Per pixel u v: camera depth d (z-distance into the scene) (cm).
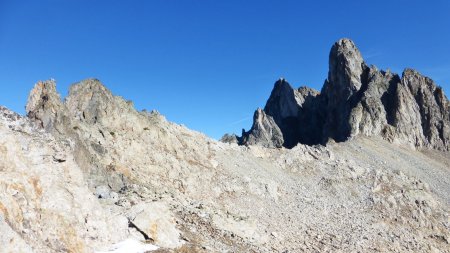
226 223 5991
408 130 16388
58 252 3412
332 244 7169
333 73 18925
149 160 7331
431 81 18775
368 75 18100
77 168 4203
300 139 19562
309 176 10162
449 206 10762
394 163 12912
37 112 5969
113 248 3931
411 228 8850
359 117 15838
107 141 7019
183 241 4700
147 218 4534
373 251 7394
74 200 3881
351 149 13038
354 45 19325
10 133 3741
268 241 6281
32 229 3375
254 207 7669
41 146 3991
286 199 8588
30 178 3631
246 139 19838
